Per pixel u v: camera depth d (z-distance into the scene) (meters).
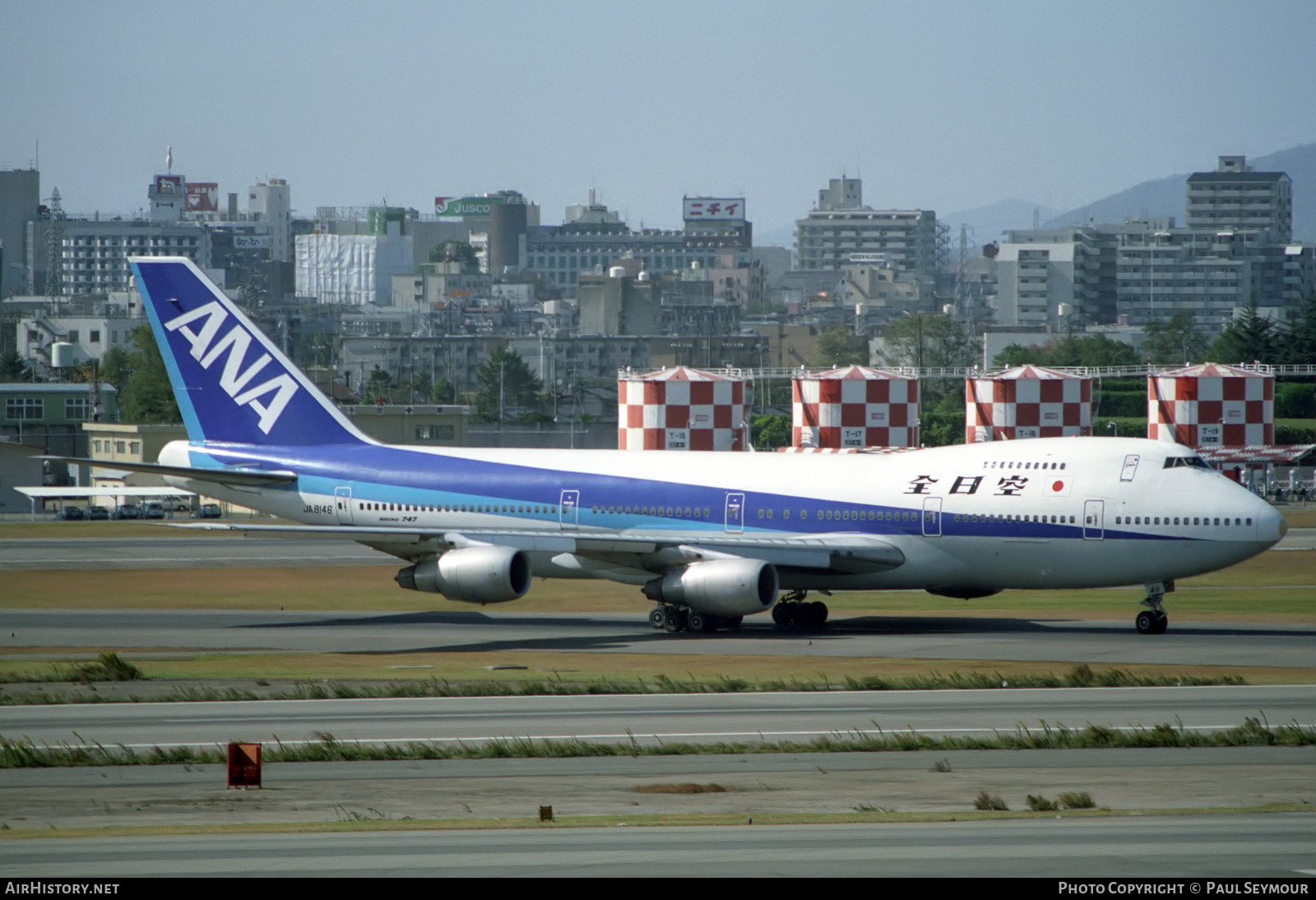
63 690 156.62
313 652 190.75
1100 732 128.38
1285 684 157.12
